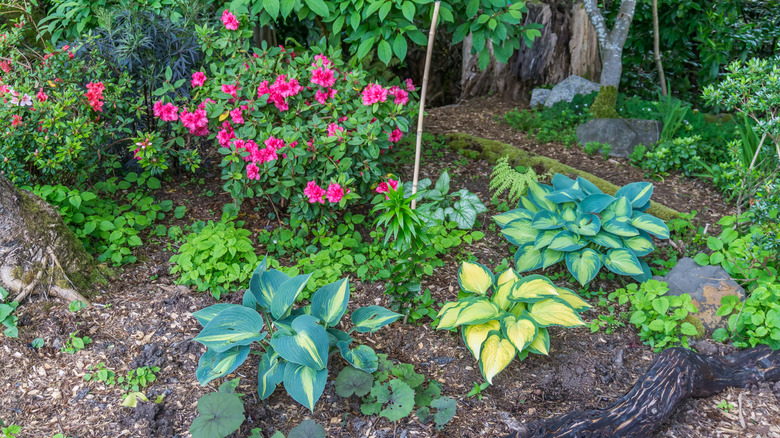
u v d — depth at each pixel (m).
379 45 3.42
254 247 3.85
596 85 6.97
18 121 3.46
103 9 3.95
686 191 4.99
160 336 2.93
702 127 5.82
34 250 3.00
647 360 2.98
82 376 2.62
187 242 3.67
